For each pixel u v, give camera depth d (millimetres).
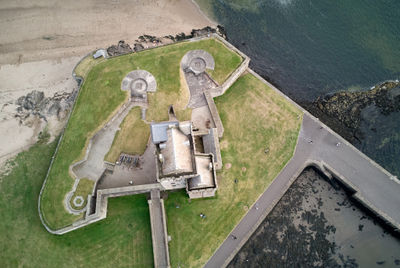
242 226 55875
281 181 58531
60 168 57281
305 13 72938
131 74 62719
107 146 59125
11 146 62406
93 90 62156
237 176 58469
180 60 63938
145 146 59125
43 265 54281
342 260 56094
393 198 57125
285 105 63562
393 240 56906
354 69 68562
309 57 70000
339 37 71000
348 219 58000
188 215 56188
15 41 70312
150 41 70188
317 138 61219
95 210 54812
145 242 55125
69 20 72062
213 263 54000
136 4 73562
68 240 55188
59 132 63156
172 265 53656
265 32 72000
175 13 73000
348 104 65750
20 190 58750
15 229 56188
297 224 57750
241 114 62719
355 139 63188
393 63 68688
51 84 67000
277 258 56062
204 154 51875
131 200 57250
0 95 66312
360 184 57938
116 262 54250
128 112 60844
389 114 64750
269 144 60656
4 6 72625
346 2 73188
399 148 62500
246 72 66500
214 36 66062
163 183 51062
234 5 73938
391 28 71062
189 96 62375
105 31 71188
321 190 59656
